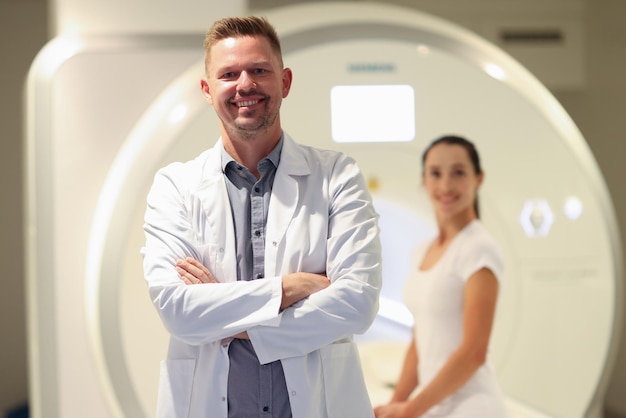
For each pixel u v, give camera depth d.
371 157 3.02
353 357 1.92
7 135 5.00
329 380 1.87
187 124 2.83
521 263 3.12
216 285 1.80
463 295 3.00
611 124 4.71
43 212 2.80
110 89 2.87
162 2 2.92
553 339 3.13
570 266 3.16
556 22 4.65
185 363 1.92
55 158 2.82
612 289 3.20
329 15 3.05
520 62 4.62
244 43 1.86
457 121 3.09
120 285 2.75
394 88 3.04
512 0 4.61
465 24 4.60
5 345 5.00
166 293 1.81
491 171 3.11
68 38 2.88
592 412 3.16
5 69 4.99
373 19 3.06
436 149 3.06
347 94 3.01
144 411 2.74
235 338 1.86
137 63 2.89
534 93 3.19
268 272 1.88
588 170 3.21
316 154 2.04
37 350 2.77
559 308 3.14
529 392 3.11
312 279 1.84
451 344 2.98
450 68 3.10
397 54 3.06
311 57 2.99
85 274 2.81
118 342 2.74
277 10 3.07
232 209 1.94
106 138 2.86
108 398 2.74
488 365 2.98
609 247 3.21
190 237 1.92
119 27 2.91
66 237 2.81
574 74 4.66
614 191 4.79
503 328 3.11
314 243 1.91
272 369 1.83
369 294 1.84
